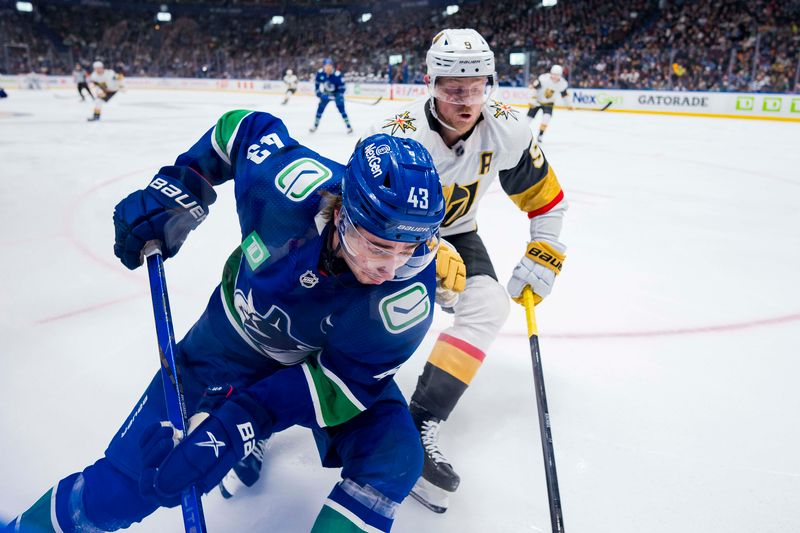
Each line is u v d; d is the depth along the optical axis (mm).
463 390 1972
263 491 1859
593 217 5355
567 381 2570
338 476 1933
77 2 25000
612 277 3834
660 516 1838
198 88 26031
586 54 17828
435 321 3137
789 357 2820
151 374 2508
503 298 2066
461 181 2092
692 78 15930
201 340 1588
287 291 1309
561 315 3240
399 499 1362
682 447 2154
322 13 26266
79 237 4289
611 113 16266
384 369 1368
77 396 2328
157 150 8391
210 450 1254
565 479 1977
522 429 2230
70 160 7410
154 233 1605
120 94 21797
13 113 13133
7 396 2301
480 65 1776
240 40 26797
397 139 1191
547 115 10289
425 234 1149
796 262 4203
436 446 1883
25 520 1406
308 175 1338
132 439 1416
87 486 1388
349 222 1159
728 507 1880
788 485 1979
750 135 11328
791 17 16969
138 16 25875
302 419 1382
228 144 1564
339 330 1307
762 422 2316
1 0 23703
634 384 2561
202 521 1234
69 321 2965
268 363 1562
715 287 3697
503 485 1939
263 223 1351
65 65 24828
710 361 2773
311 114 14844
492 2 23531
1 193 5562
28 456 1973
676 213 5535
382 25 25781
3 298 3207
